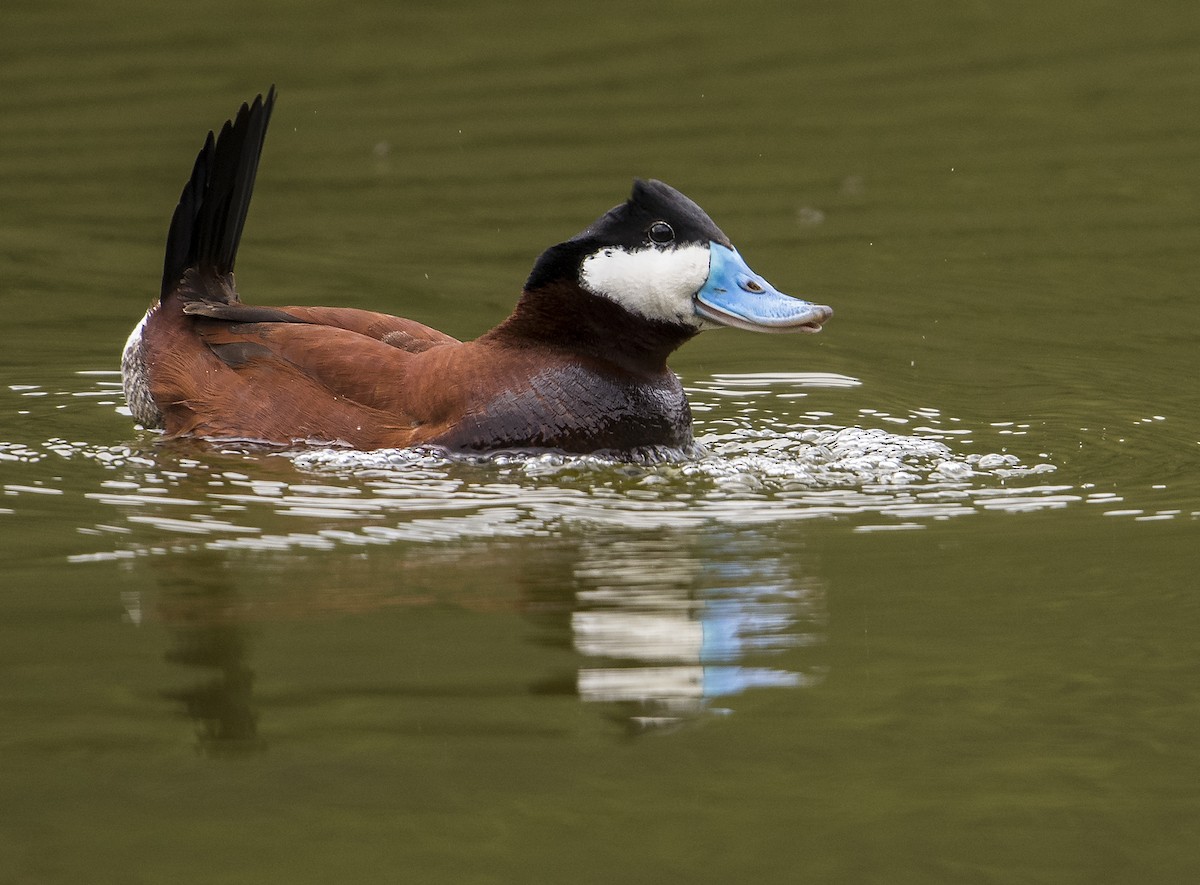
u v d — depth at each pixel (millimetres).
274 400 9898
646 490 9359
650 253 9812
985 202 16812
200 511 8828
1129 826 5617
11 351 12555
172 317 10445
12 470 9594
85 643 7039
